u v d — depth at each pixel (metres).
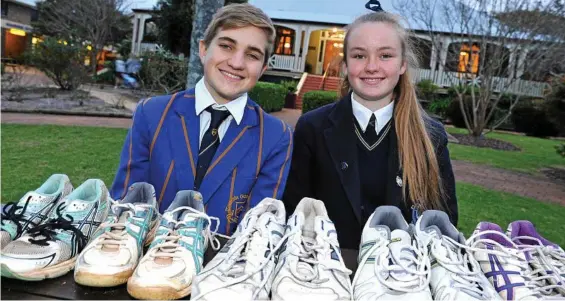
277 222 1.13
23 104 10.68
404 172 1.81
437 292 0.98
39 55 13.14
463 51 14.64
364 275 1.03
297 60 20.61
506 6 11.62
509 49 12.37
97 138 7.16
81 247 1.07
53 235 1.03
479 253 1.09
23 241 1.01
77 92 13.34
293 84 17.78
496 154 9.90
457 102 14.70
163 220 1.12
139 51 19.89
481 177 7.12
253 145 1.57
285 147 1.62
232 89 1.51
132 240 1.05
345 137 1.83
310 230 1.19
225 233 1.52
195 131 1.56
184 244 1.05
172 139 1.54
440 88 17.19
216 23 1.52
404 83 1.89
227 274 0.96
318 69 22.70
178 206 1.21
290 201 1.93
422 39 13.89
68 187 1.28
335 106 1.95
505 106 15.48
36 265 0.95
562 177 7.79
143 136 1.57
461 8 13.33
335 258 1.06
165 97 1.65
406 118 1.84
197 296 0.90
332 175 1.84
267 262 0.99
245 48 1.49
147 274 0.95
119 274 0.96
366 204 1.86
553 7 11.38
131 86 16.59
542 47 11.74
